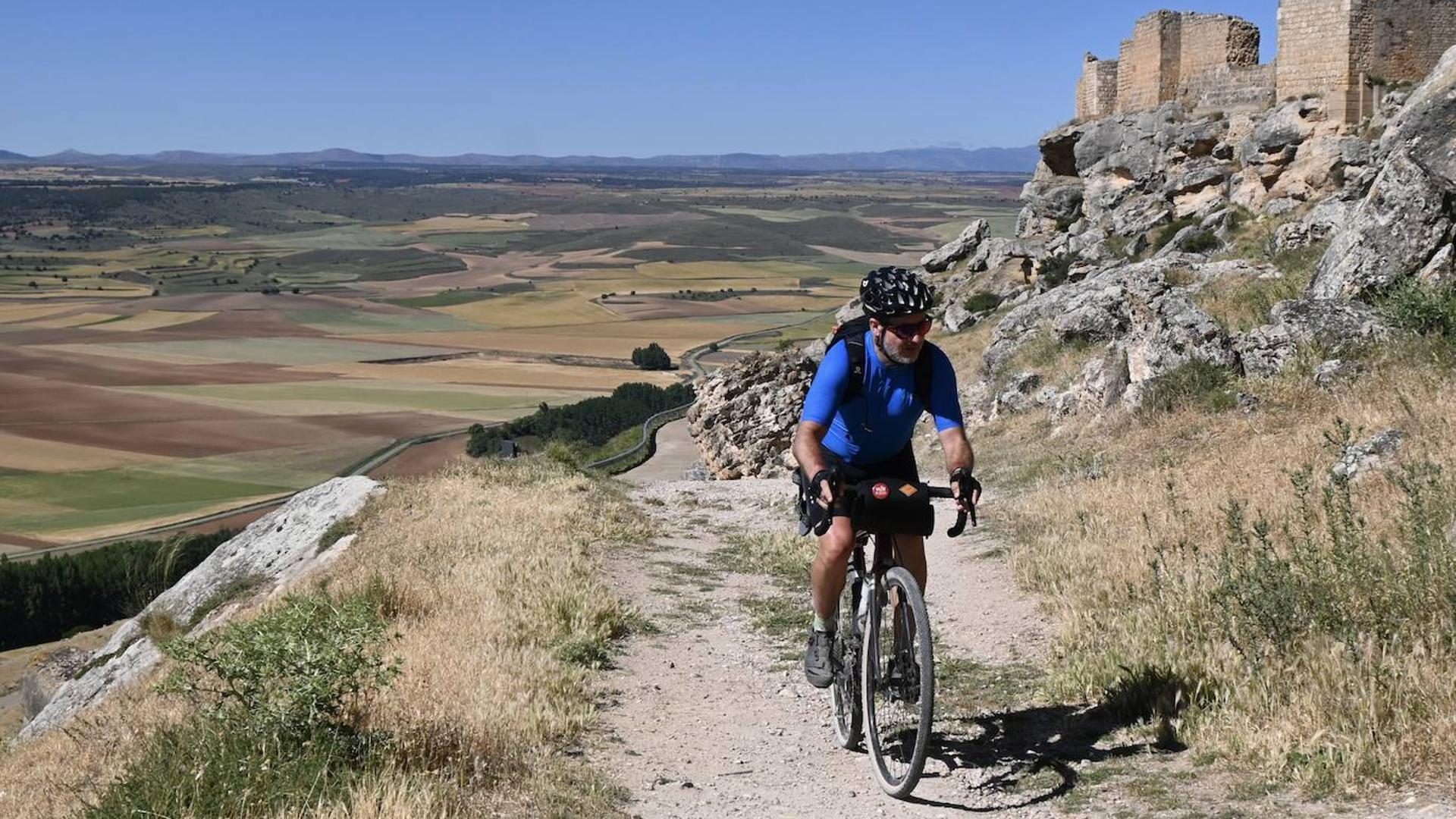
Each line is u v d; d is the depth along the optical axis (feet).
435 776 18.80
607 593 35.22
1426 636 19.56
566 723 22.82
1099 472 52.75
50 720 54.75
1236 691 19.43
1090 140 151.53
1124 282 84.89
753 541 48.01
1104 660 23.35
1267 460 41.24
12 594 202.69
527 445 319.47
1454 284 53.36
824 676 20.59
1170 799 16.55
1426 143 57.00
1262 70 129.29
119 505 344.28
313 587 42.06
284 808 17.12
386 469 382.83
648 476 123.13
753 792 19.27
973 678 25.54
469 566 38.75
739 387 102.68
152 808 17.63
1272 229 108.06
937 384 18.44
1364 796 15.28
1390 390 45.34
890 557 19.04
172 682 22.20
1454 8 112.47
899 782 18.38
